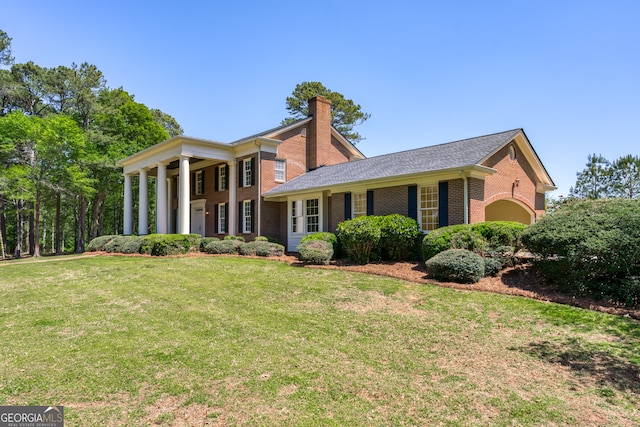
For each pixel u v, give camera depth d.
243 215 20.66
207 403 4.09
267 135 20.14
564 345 5.59
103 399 4.25
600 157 26.03
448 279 9.58
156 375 4.81
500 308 7.37
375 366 5.02
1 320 7.45
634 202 8.78
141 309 8.05
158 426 3.67
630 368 4.80
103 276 11.82
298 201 18.50
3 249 30.20
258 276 11.23
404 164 15.00
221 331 6.51
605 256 7.46
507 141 13.66
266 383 4.53
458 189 12.41
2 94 27.58
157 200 21.70
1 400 4.25
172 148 20.55
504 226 10.70
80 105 27.94
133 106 30.58
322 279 10.60
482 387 4.41
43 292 9.91
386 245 12.74
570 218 8.71
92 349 5.76
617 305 7.25
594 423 3.65
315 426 3.62
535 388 4.38
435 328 6.50
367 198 15.07
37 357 5.48
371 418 3.76
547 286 8.62
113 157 27.44
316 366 5.02
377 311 7.57
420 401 4.09
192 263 13.86
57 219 28.81
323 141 22.34
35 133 22.62
